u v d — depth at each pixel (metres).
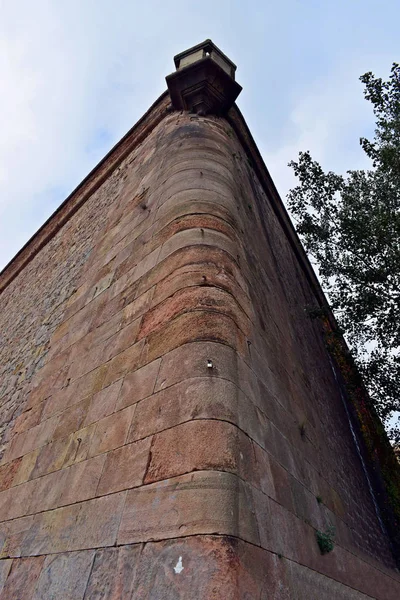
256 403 2.29
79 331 3.80
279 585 1.58
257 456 1.97
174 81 5.91
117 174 7.52
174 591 1.29
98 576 1.58
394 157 5.88
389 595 3.89
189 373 1.97
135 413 2.13
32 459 2.88
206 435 1.68
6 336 7.02
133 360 2.52
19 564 2.11
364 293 6.05
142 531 1.56
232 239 3.26
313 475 3.15
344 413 8.16
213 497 1.47
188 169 4.16
